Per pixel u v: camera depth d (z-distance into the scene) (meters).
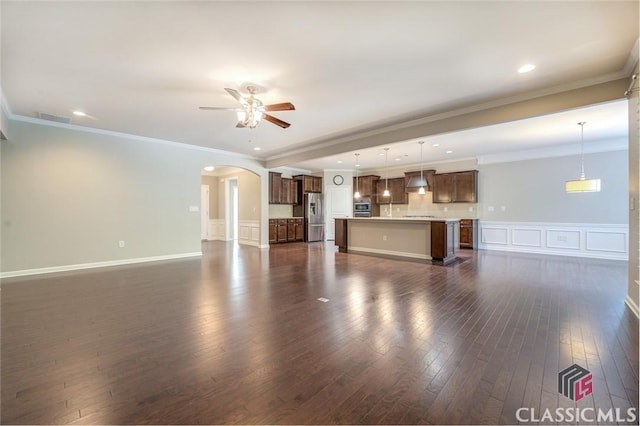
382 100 3.76
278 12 2.12
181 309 3.07
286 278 4.43
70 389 1.73
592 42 2.49
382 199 9.53
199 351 2.19
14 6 2.02
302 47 2.57
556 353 2.13
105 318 2.82
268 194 8.58
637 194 2.80
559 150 6.55
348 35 2.40
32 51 2.61
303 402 1.62
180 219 6.28
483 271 4.91
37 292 3.68
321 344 2.30
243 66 2.89
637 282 2.87
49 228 4.75
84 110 4.14
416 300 3.36
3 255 4.39
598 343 2.28
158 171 5.94
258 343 2.32
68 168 4.91
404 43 2.51
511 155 7.18
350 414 1.52
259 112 3.37
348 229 7.39
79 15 2.13
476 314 2.92
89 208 5.12
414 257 6.21
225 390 1.72
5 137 4.21
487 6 2.06
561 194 6.57
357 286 3.97
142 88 3.38
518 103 3.62
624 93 2.98
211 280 4.30
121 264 5.45
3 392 1.69
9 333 2.49
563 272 4.81
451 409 1.56
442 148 6.73
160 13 2.12
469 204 7.88
